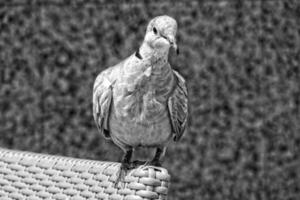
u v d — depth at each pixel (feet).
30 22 38.42
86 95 37.50
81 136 37.32
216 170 37.76
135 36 37.40
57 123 37.65
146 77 13.89
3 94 38.34
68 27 37.96
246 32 38.47
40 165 14.42
